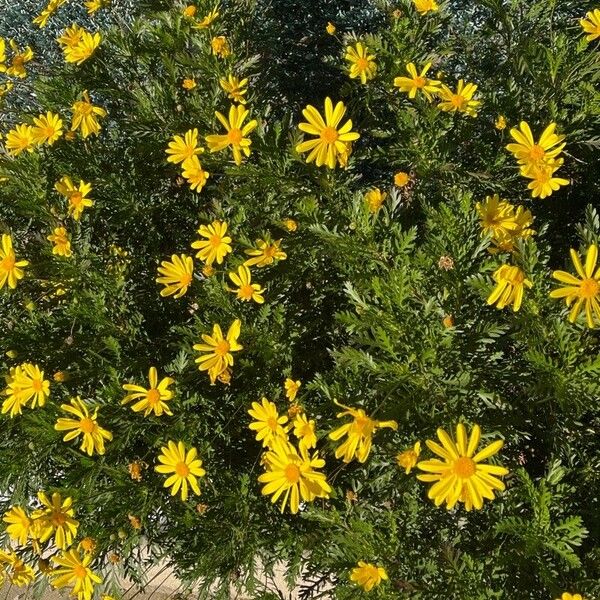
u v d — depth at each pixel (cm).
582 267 44
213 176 75
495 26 67
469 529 56
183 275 61
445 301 52
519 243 47
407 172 72
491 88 67
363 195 61
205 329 60
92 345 65
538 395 51
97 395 61
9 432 64
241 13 72
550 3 63
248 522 59
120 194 69
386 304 51
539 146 50
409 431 53
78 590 61
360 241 53
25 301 70
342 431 46
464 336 51
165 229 76
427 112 59
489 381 54
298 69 91
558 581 49
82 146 70
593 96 59
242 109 58
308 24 90
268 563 62
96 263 66
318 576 69
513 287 46
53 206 67
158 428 62
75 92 69
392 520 52
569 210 69
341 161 55
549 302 48
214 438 62
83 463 58
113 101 77
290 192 62
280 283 62
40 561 64
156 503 60
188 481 57
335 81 90
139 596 87
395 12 63
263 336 60
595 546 53
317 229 54
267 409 53
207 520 58
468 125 62
